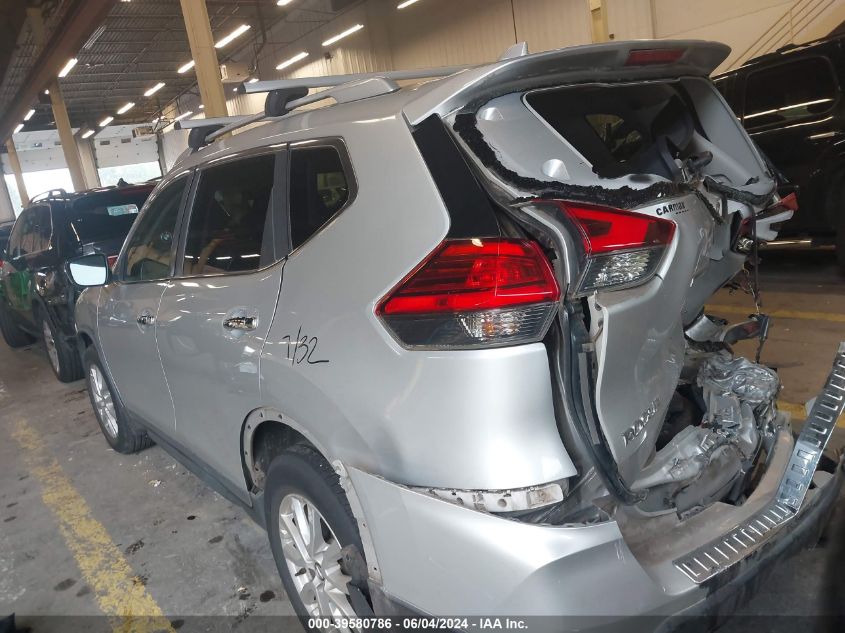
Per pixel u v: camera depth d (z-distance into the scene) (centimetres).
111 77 2681
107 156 3984
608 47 166
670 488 176
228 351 209
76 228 539
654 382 168
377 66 2092
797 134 563
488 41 1722
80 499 362
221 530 309
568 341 143
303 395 176
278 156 205
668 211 161
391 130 165
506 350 139
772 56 584
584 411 146
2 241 1028
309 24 2316
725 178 231
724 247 215
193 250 251
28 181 4012
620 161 199
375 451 158
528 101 186
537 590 132
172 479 371
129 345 307
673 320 169
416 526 147
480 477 141
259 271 204
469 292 140
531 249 141
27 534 332
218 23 2262
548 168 151
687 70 209
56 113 2097
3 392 615
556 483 142
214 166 245
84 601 268
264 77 2686
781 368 379
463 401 141
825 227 559
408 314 148
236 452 229
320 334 171
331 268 172
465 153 150
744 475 197
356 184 171
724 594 151
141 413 331
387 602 158
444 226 147
